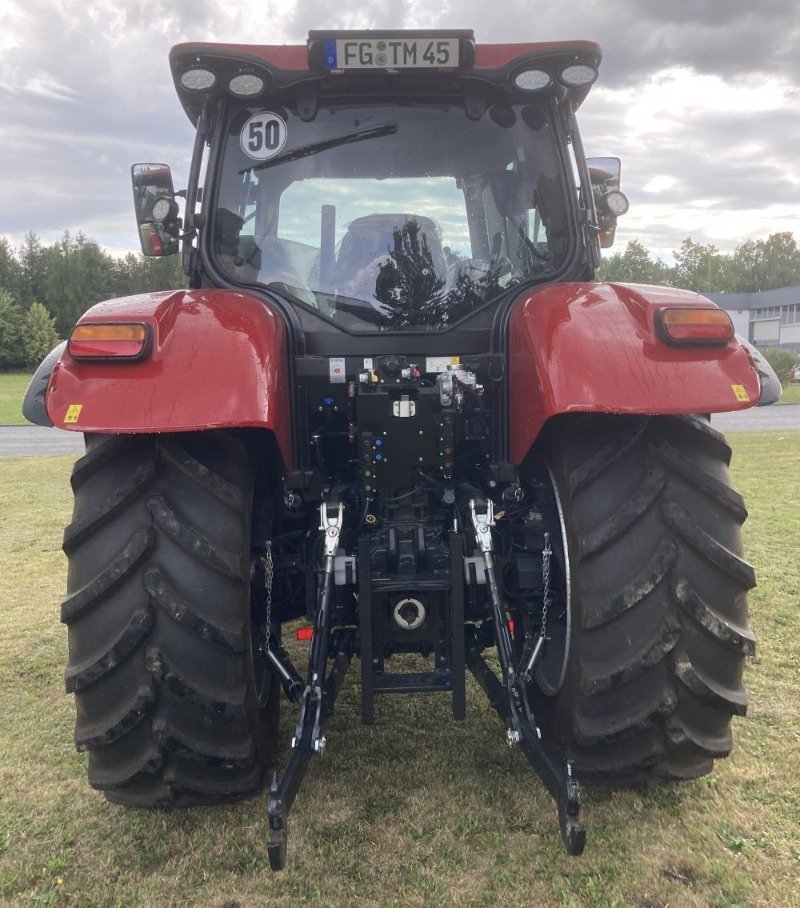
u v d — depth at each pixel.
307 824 2.49
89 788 2.74
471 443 2.88
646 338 2.24
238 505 2.24
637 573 2.19
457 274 2.88
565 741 2.37
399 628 2.50
